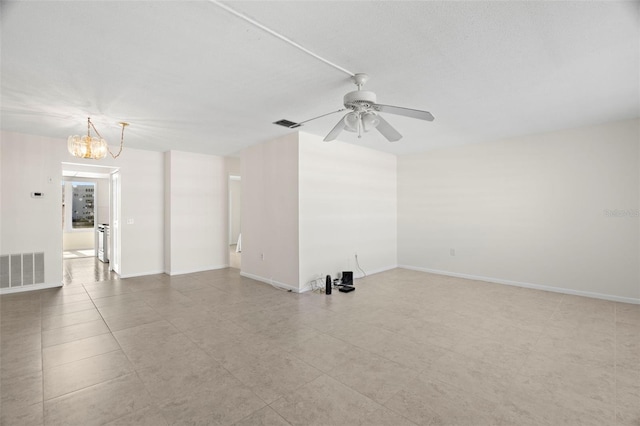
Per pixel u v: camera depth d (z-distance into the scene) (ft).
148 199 18.57
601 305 12.60
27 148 14.82
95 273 18.86
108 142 16.29
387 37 6.63
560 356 8.38
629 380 7.22
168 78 8.52
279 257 15.67
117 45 6.86
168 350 8.71
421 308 12.34
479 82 8.95
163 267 19.12
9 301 13.21
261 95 9.75
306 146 14.88
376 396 6.63
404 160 20.39
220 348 8.84
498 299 13.50
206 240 20.01
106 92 9.45
